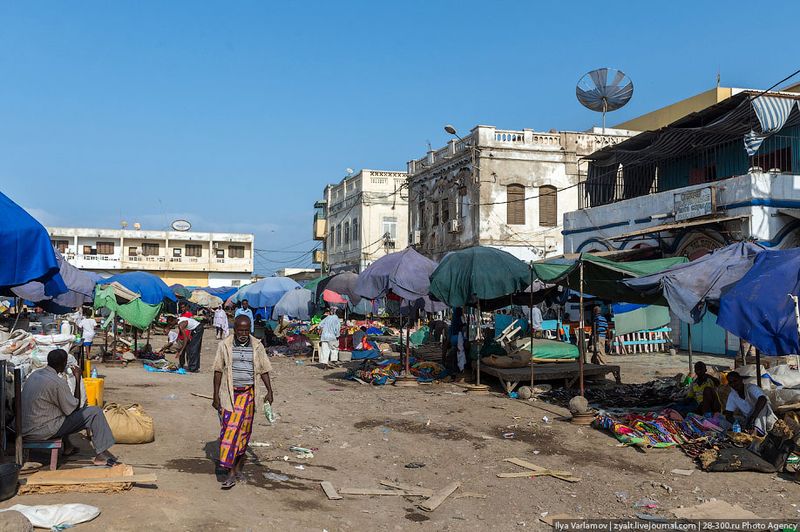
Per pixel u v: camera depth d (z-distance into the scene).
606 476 7.90
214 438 9.43
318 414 11.77
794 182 19.05
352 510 6.63
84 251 58.97
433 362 17.09
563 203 30.81
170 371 17.83
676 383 13.09
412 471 8.20
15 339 8.85
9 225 5.51
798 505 6.73
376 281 15.60
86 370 10.76
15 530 4.70
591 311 23.06
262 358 7.33
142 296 20.02
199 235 61.50
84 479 6.15
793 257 8.88
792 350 7.98
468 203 31.00
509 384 13.95
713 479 7.67
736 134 21.42
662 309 17.91
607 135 31.30
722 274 9.86
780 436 8.03
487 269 14.25
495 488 7.51
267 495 6.82
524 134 30.52
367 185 44.09
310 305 23.70
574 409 10.79
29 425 6.62
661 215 21.67
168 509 5.77
